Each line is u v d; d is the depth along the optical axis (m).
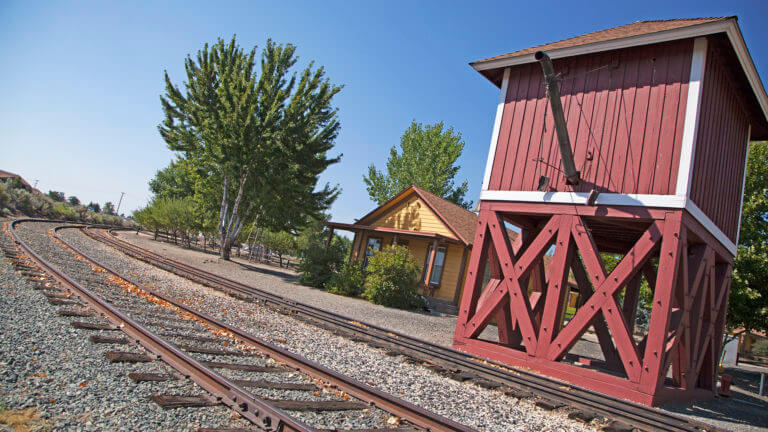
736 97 10.80
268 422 3.45
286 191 25.69
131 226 56.53
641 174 8.56
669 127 8.46
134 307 7.43
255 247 38.97
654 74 8.91
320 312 11.30
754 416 9.67
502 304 9.92
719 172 9.87
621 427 5.46
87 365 4.23
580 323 8.51
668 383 9.53
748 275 16.39
